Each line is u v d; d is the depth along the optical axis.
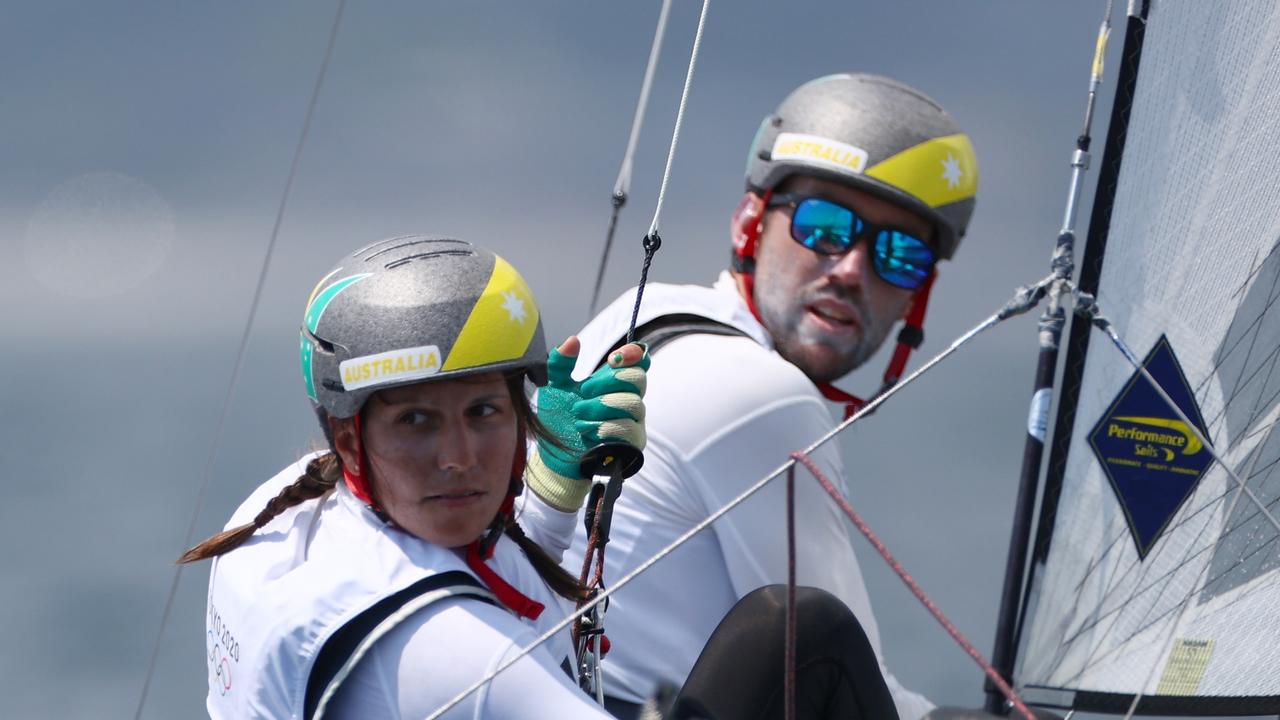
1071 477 10.23
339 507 10.12
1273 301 10.12
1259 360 10.23
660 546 12.86
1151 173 10.23
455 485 9.70
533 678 9.41
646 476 12.84
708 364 12.91
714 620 12.90
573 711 9.35
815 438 12.85
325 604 9.55
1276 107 10.10
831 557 12.81
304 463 10.75
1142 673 10.35
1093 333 10.12
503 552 10.48
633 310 12.60
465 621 9.51
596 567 11.07
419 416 9.70
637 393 11.15
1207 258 10.21
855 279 13.35
